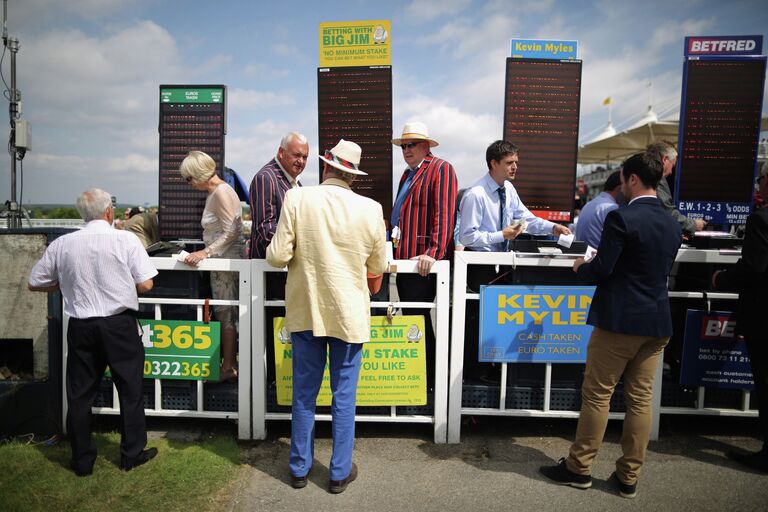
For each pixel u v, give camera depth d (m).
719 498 2.56
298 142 3.23
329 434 3.31
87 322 2.61
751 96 4.16
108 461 2.83
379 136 4.23
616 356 2.49
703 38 4.18
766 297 2.72
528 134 4.26
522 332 3.11
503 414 3.18
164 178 4.08
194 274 3.20
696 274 3.35
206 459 2.87
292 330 2.53
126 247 2.67
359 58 4.18
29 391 3.11
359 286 2.49
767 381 2.78
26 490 2.49
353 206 2.46
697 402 3.24
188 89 4.02
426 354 3.40
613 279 2.49
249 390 3.16
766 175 2.75
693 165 4.27
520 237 4.30
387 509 2.45
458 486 2.67
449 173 3.27
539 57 4.23
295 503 2.49
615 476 2.71
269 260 2.48
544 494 2.60
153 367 3.18
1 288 3.09
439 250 3.24
